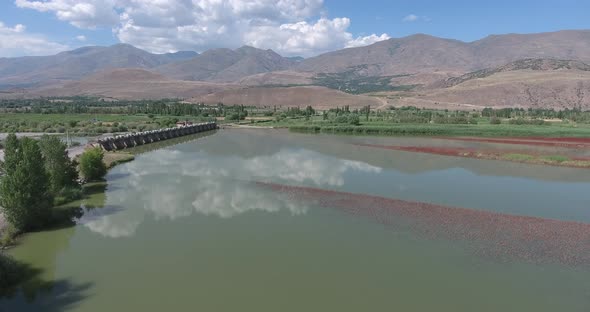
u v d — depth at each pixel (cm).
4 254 2350
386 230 3009
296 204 3653
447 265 2444
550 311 1981
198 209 3506
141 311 1956
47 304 2011
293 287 2183
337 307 1997
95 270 2361
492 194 4116
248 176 4888
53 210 3347
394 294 2117
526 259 2536
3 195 2838
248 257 2531
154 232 2952
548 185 4538
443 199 3906
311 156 6612
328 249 2658
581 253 2628
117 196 3919
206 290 2148
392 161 6094
